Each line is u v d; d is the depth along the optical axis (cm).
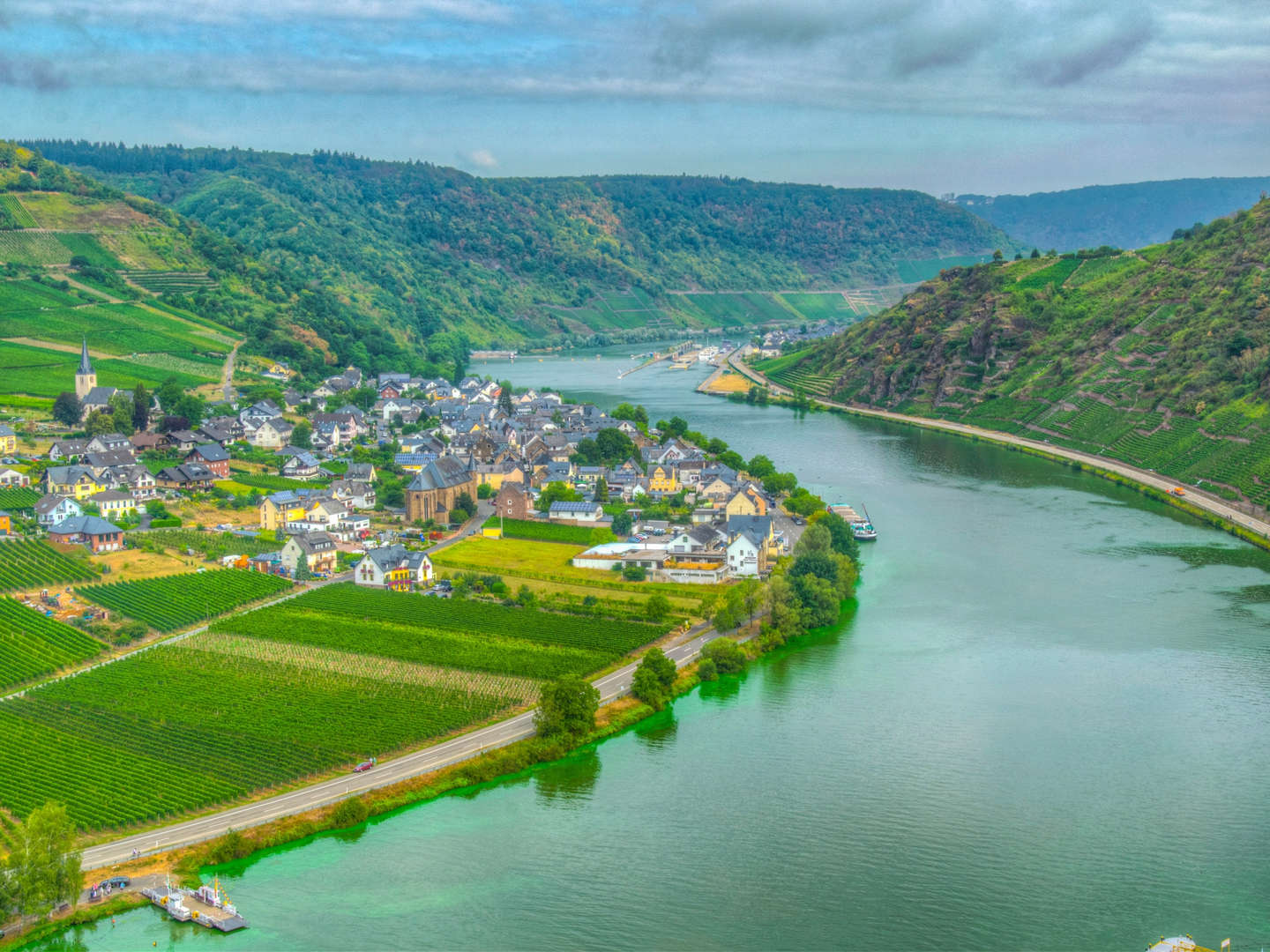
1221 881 16000
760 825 17462
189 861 16250
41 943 14725
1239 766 19200
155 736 19725
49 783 18062
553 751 19525
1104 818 17600
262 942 14688
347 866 16412
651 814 17800
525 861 16512
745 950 14500
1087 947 14575
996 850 16775
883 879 16075
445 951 14475
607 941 14688
